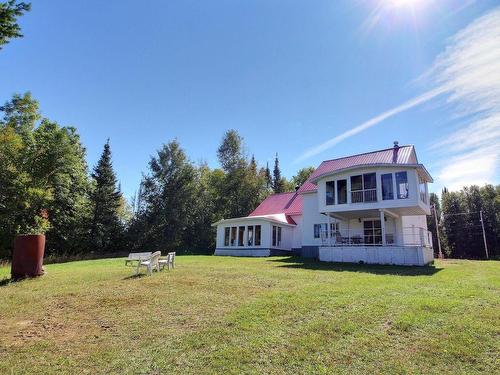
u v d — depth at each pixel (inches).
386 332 259.9
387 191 888.9
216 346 245.6
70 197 1435.8
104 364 224.5
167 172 1862.7
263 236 1192.2
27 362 230.2
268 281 483.8
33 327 301.0
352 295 376.8
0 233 1034.1
